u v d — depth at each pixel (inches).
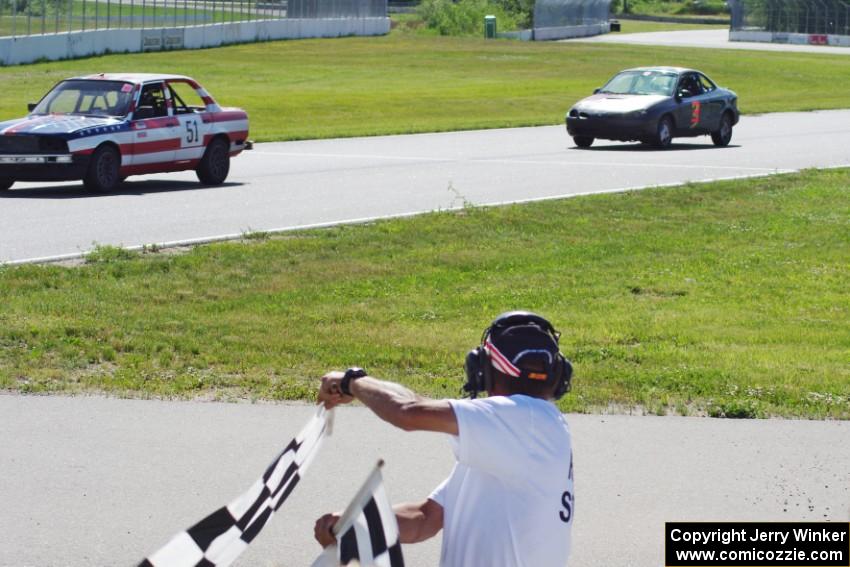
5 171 1124.5
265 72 3390.7
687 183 1235.2
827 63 4375.0
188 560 179.0
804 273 828.0
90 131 1123.3
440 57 4104.3
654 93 1770.4
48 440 436.8
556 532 203.6
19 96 2453.2
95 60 3400.6
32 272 724.0
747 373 542.0
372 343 594.2
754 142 1859.0
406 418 196.2
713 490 398.0
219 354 563.8
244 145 1277.1
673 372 541.3
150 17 3941.9
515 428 199.0
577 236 946.7
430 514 230.7
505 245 896.3
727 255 887.1
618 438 450.9
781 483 405.7
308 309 671.8
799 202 1152.8
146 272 748.0
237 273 756.0
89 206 1045.2
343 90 2967.5
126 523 361.4
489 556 202.7
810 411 489.7
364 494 180.7
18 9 3508.9
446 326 641.0
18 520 361.4
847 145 1782.7
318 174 1321.4
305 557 339.6
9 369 530.3
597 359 573.3
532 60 4126.5
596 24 6737.2
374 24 4874.5
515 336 207.0
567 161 1504.7
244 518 184.7
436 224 960.9
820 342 627.2
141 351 571.2
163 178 1305.4
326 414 206.5
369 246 865.5
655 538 357.7
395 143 1737.2
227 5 4311.0
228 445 434.9
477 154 1579.7
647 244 920.9
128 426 454.6
